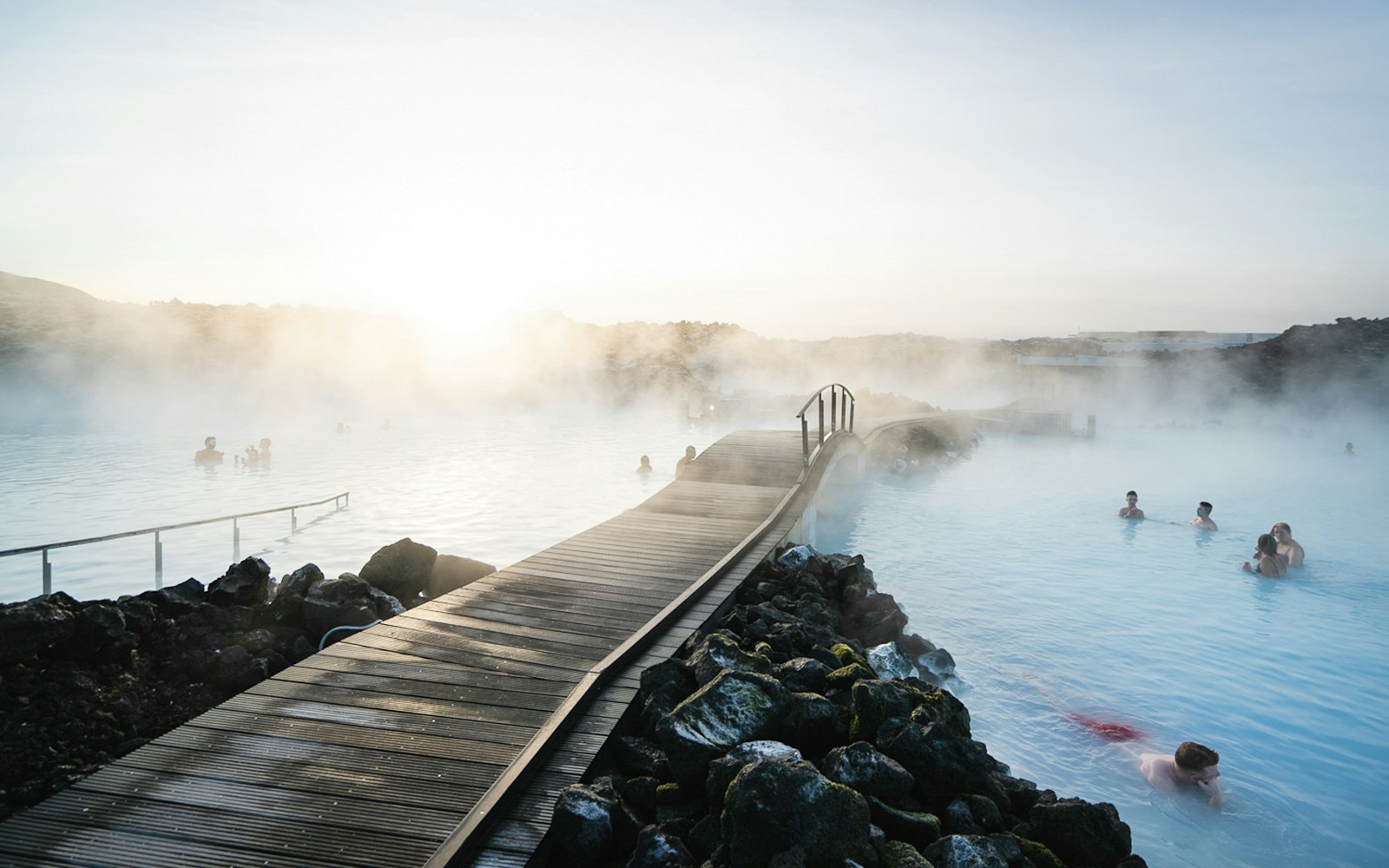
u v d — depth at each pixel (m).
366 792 4.80
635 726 6.30
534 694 6.32
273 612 8.52
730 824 4.43
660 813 5.09
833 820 4.36
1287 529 15.79
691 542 12.33
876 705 5.84
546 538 15.65
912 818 4.95
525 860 4.33
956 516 20.27
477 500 19.36
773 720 5.69
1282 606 12.89
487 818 4.55
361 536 15.35
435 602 8.80
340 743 5.41
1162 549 16.80
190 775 4.94
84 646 6.87
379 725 5.70
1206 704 9.27
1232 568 15.29
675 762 5.26
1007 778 6.33
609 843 4.68
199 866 4.07
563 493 20.50
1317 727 8.74
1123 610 12.62
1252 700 9.39
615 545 12.02
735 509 15.16
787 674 6.71
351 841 4.32
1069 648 10.98
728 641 6.81
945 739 5.62
